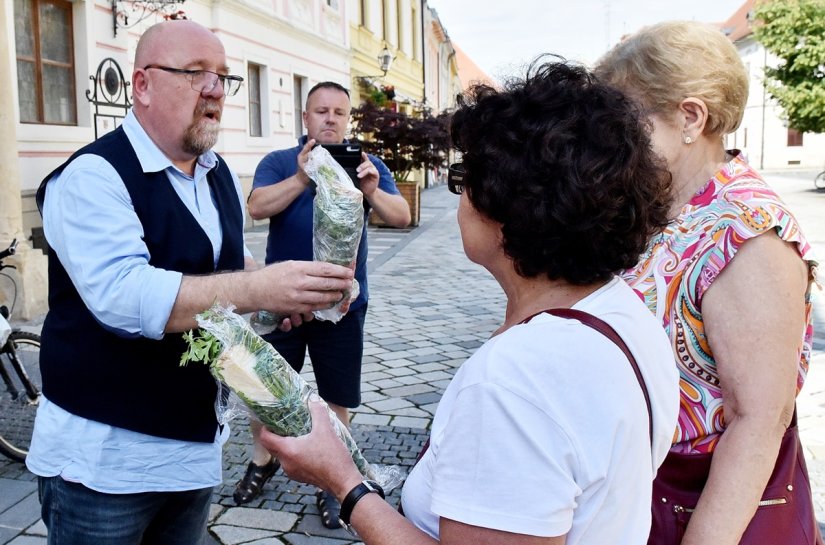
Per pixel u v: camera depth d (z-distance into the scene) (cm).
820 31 2022
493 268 119
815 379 499
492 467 94
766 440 129
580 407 96
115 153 168
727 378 134
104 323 158
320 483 121
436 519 109
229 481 346
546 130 103
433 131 1482
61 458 170
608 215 103
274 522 311
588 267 108
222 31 1158
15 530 304
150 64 171
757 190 139
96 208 158
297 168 311
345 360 310
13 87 676
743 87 149
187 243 175
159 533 194
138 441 172
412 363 557
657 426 109
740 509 128
